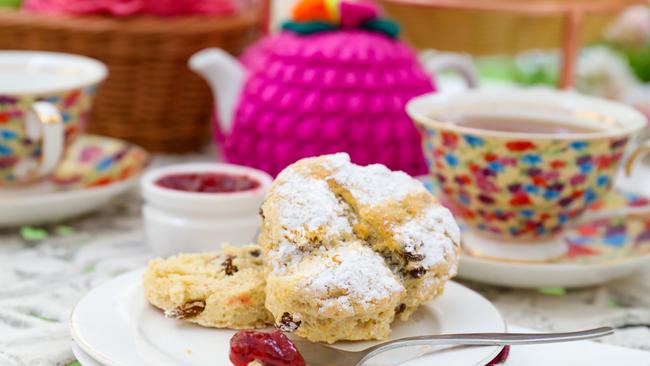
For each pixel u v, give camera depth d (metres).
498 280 0.76
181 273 0.70
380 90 0.84
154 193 0.78
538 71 1.38
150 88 0.95
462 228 0.81
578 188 0.76
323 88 0.83
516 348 0.69
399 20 1.08
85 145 0.92
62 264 0.79
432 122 0.77
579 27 1.01
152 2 0.94
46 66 0.90
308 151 0.83
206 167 0.83
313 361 0.65
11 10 0.96
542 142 0.74
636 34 1.31
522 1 1.02
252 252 0.72
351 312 0.65
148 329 0.68
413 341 0.66
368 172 0.70
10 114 0.81
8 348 0.69
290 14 0.89
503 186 0.76
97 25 0.92
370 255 0.67
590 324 0.74
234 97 0.90
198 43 0.94
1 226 0.82
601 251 0.78
